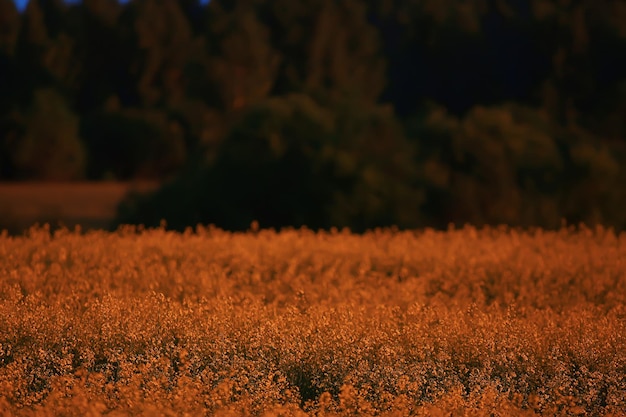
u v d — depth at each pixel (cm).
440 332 4262
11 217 10738
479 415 3203
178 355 4012
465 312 4891
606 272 6506
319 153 12056
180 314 4481
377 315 4647
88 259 6400
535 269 6669
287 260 6925
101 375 3422
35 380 3612
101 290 5262
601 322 4544
